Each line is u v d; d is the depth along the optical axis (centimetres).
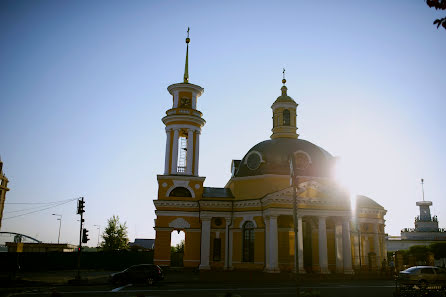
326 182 4047
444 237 8238
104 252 4938
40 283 2928
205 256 3847
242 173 4244
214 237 4006
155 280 2875
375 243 4262
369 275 3594
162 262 3909
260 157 4172
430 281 2697
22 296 2161
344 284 2991
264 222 3819
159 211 4028
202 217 3969
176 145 4222
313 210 3700
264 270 3588
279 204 3641
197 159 4272
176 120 4253
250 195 4072
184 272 3816
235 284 2931
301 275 3434
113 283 2862
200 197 4131
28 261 4716
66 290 2461
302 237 3712
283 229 3803
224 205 4053
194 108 4362
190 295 2195
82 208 3303
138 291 2389
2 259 4641
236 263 3894
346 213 3766
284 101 4759
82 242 3228
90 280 3195
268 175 4006
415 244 8131
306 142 4434
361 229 4269
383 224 4469
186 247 3984
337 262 3678
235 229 3988
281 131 4656
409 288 2184
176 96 4375
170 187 4125
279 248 3756
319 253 3644
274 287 2706
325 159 4312
